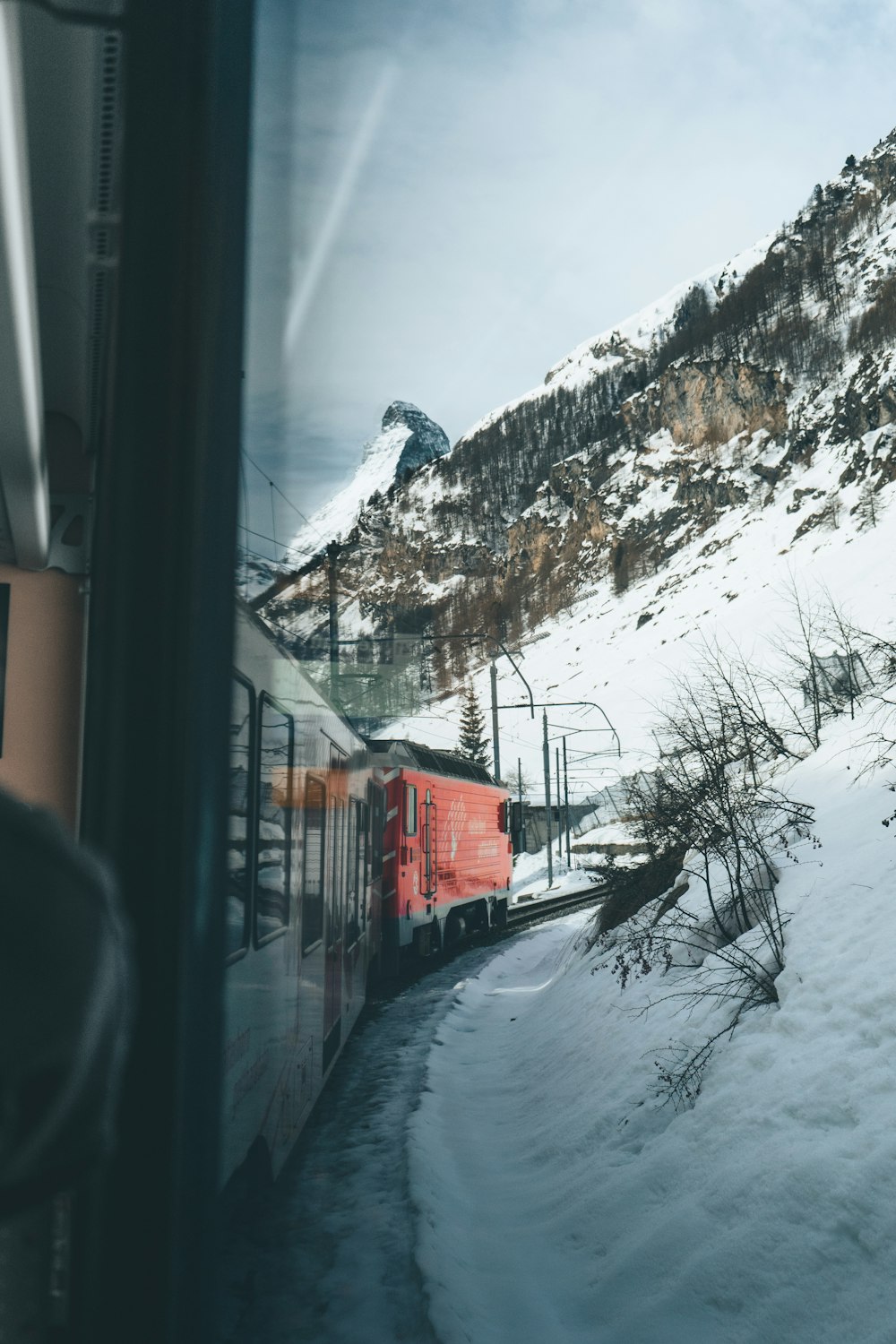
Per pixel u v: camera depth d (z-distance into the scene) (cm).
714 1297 399
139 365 125
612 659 13900
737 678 1412
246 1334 321
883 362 16462
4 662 395
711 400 18950
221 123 128
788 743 1398
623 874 1379
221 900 126
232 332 129
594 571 18075
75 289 305
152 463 124
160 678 122
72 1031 65
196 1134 120
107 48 166
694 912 914
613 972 947
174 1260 116
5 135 205
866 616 6744
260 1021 335
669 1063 660
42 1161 64
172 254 125
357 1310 441
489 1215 585
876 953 569
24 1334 86
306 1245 502
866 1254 375
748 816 980
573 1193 574
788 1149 455
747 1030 608
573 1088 761
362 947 1070
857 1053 495
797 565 13750
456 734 6322
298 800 468
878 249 17075
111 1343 114
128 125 127
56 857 67
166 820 120
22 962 63
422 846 1541
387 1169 654
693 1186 489
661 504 18512
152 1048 117
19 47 191
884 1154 407
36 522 368
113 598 123
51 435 394
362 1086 927
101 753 122
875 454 15225
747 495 17662
